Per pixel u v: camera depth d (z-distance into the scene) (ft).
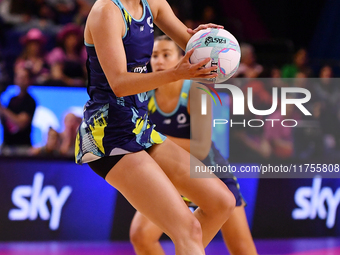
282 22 90.53
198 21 81.10
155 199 20.45
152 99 31.63
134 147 21.86
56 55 62.95
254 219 46.42
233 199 23.22
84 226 45.78
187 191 23.07
